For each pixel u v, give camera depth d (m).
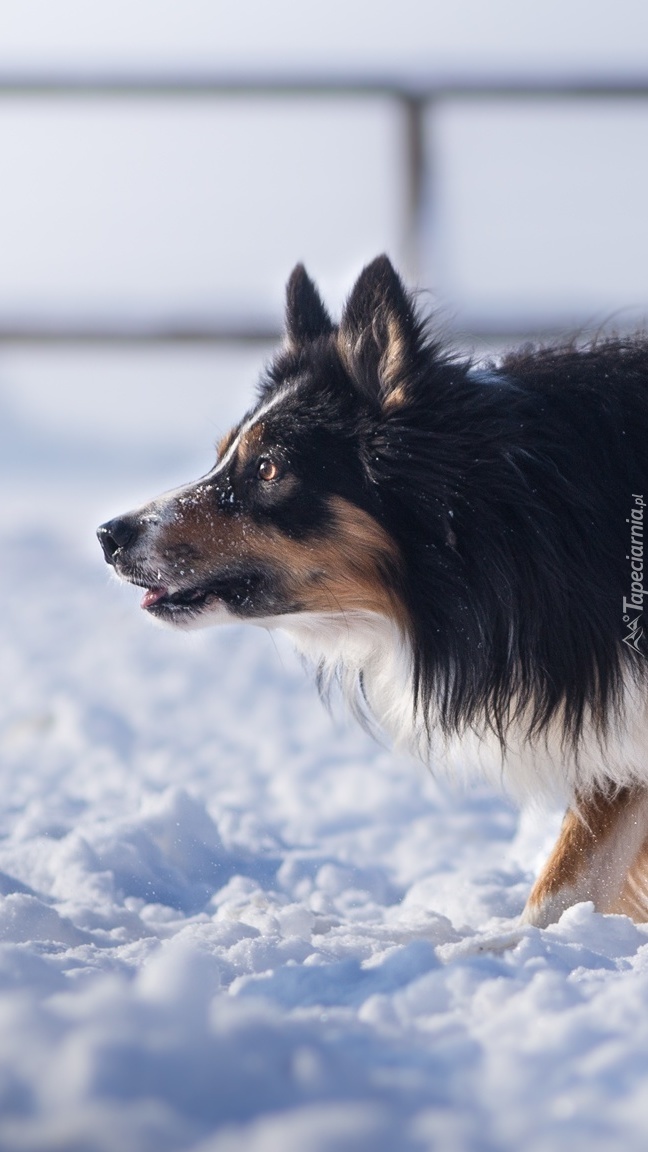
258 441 5.63
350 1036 2.89
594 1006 3.10
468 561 5.37
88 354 14.07
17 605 13.16
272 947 4.10
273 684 10.66
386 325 5.42
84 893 5.58
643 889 5.49
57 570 14.64
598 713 5.32
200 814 6.47
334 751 8.87
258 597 5.74
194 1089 2.45
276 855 6.61
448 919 5.12
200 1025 2.69
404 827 7.37
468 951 4.27
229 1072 2.51
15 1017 2.65
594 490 5.33
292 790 7.99
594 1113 2.48
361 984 3.45
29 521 17.30
